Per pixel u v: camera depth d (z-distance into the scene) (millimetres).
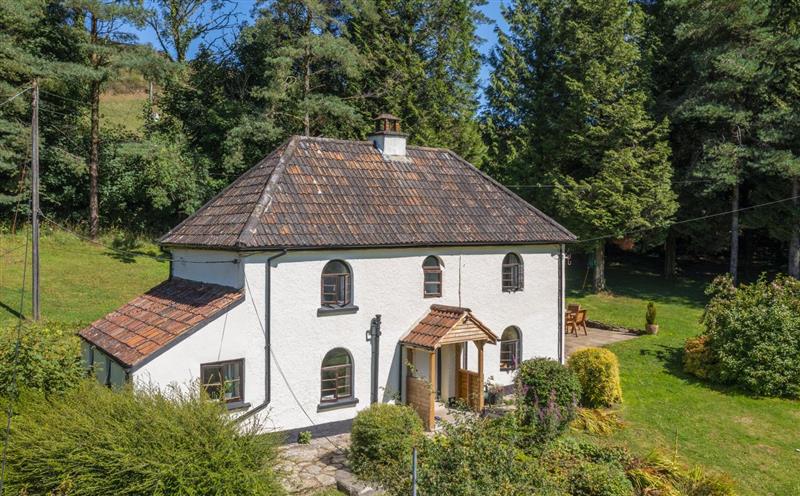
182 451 10133
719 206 35094
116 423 10391
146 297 18078
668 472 13828
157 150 30109
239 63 36094
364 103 36875
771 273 39781
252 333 15203
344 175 18844
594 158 32875
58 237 30188
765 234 39625
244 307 15070
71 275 26375
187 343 14172
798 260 32375
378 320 17281
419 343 17234
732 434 17406
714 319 22031
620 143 31609
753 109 31859
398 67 36719
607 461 13688
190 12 37844
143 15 28891
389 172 19984
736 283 35219
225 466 10328
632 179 31078
